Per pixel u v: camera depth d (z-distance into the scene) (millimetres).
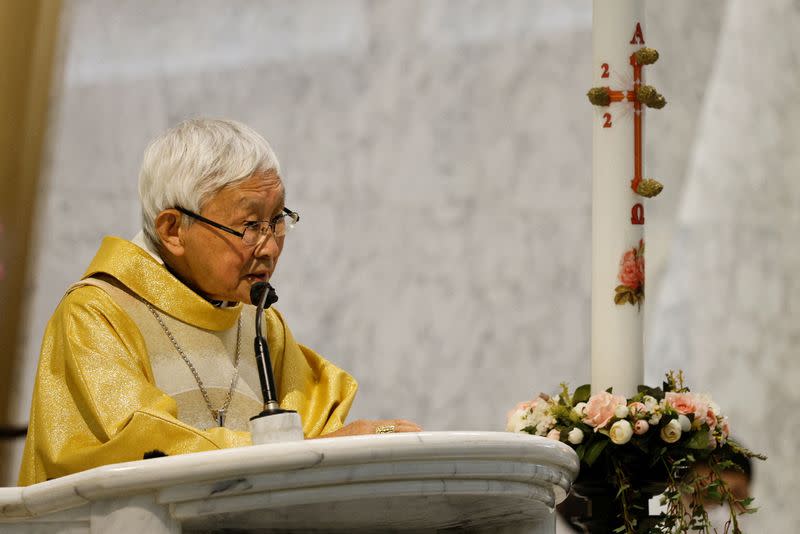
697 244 16625
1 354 13117
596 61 8906
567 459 5758
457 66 16016
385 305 15797
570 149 15766
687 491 7992
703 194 16703
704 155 16781
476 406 15625
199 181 7738
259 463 4918
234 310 8242
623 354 8562
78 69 15125
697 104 16812
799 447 16781
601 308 8641
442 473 5262
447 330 15727
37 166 13336
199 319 8055
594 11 9000
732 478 10164
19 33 12820
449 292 15773
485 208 15852
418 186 15922
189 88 15625
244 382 8266
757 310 16781
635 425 7980
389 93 15984
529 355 15625
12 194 12969
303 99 15945
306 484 5031
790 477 16609
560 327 15617
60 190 14727
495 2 16047
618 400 8141
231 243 7738
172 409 7125
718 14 17016
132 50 15477
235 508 5008
